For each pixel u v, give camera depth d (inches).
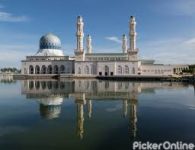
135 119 1418.6
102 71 6998.0
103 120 1395.2
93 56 7283.5
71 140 1035.3
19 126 1270.9
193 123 1309.1
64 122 1352.1
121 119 1419.8
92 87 3506.4
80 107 1829.5
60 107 1829.5
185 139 1037.2
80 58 7135.8
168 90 3073.3
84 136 1091.3
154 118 1441.9
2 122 1359.5
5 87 3590.1
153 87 3508.9
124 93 2733.8
